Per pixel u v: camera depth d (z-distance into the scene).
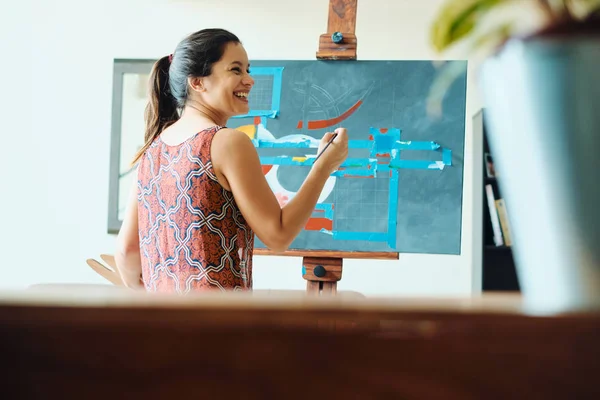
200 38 1.66
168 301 0.43
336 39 2.60
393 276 4.33
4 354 0.42
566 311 0.41
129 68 4.50
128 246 1.73
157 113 1.74
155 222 1.58
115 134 4.48
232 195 1.53
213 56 1.65
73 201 4.54
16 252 4.55
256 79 2.69
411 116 2.58
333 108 2.62
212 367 0.42
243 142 1.51
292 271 4.41
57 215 4.54
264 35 4.50
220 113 1.70
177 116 1.75
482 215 3.95
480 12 0.54
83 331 0.42
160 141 1.62
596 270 0.48
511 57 0.50
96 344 0.42
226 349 0.42
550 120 0.48
